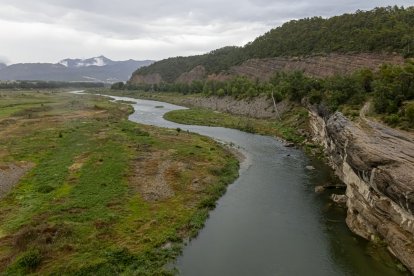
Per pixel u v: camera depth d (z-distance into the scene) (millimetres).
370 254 34062
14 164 56250
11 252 32281
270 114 112688
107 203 43281
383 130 46000
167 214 42250
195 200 47125
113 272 30578
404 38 108500
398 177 30906
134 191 47812
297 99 108938
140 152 66438
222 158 66875
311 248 36000
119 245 34812
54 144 69625
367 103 64062
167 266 32719
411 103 50281
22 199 43500
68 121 96188
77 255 32438
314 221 41906
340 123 52156
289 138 85188
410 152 36750
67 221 37938
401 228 32031
